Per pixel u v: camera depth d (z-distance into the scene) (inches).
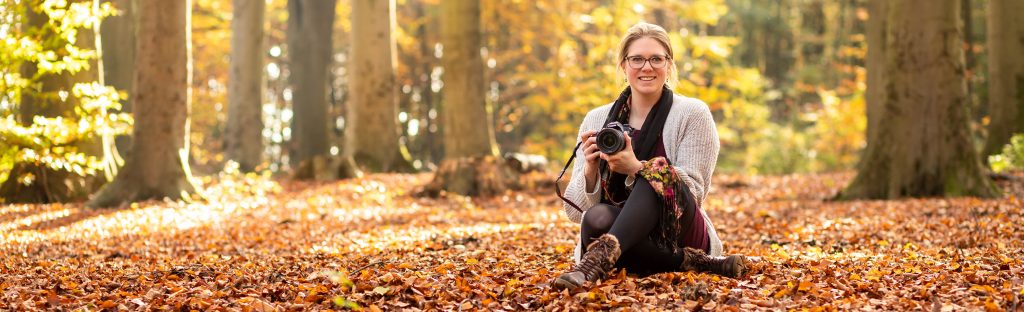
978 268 167.6
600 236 137.3
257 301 141.3
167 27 468.1
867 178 441.4
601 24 950.4
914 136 427.8
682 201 137.9
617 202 147.7
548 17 1039.6
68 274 202.7
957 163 421.4
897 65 433.1
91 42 489.7
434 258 217.3
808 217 354.0
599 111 152.8
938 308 125.9
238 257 245.1
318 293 150.9
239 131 855.7
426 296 145.6
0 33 335.9
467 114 695.7
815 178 618.8
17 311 142.7
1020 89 621.9
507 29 1216.2
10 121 350.3
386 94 725.3
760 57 1654.8
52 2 341.4
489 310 134.7
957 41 425.4
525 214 422.0
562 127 984.3
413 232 335.0
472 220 399.9
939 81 423.5
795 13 1627.7
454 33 697.0
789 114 1424.7
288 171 892.6
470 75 697.6
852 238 265.4
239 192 523.8
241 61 856.3
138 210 428.5
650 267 148.6
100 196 460.1
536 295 139.8
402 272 177.0
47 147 370.3
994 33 631.8
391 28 734.5
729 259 149.6
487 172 545.3
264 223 391.5
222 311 138.5
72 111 473.1
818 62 1572.3
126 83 650.2
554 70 1027.3
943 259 196.9
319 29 1002.1
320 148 1006.4
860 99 933.8
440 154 1253.1
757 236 290.0
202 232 353.4
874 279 155.6
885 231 285.3
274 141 1384.1
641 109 148.2
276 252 276.1
